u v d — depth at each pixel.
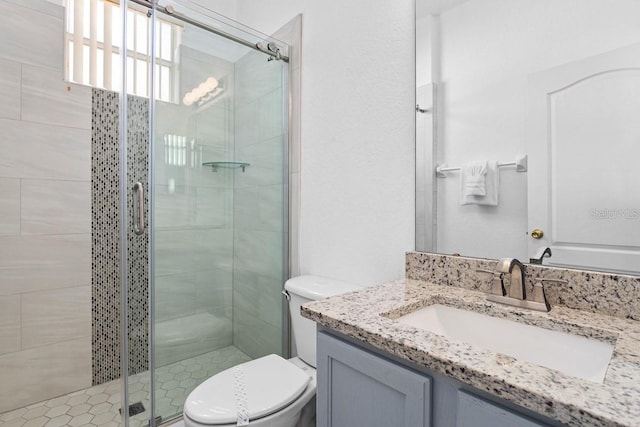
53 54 1.77
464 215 1.07
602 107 0.82
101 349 1.92
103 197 1.92
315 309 0.83
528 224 0.94
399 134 1.26
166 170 1.61
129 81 1.43
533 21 0.93
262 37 1.82
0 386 1.65
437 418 0.61
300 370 1.25
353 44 1.43
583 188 0.85
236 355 1.96
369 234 1.37
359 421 0.74
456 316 0.91
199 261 1.79
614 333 0.67
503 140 0.99
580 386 0.48
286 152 1.79
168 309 1.64
